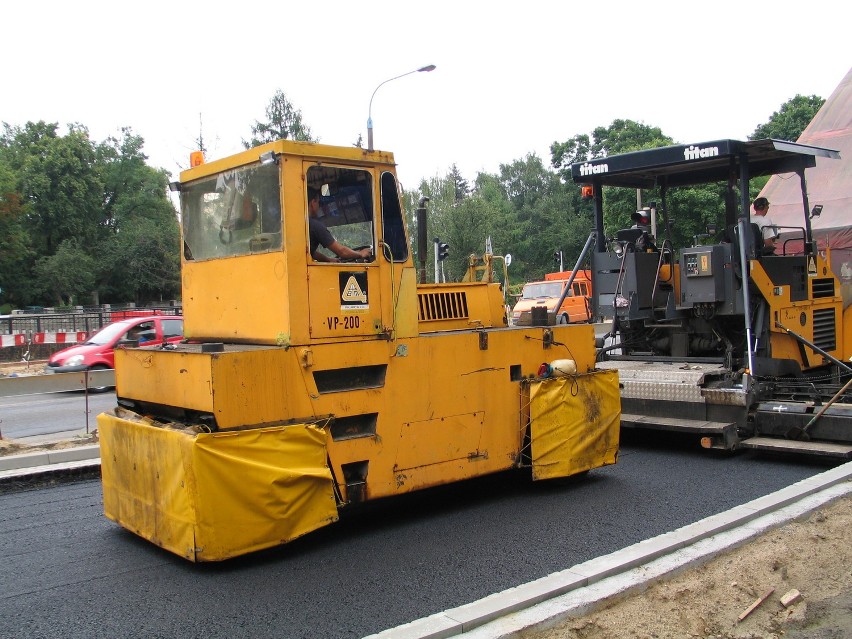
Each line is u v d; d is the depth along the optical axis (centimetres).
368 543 572
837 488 631
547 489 720
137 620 441
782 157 929
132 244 5912
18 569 526
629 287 934
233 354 512
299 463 531
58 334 2397
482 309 788
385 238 605
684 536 508
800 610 452
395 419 599
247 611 450
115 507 589
